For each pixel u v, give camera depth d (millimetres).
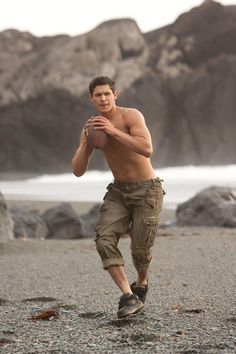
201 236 26188
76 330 10742
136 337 10086
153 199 11453
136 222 11469
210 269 17344
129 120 11297
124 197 11484
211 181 102688
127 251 21953
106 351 9266
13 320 11812
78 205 56094
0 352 9375
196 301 13039
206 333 10234
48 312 11914
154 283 15438
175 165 192000
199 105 199250
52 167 196750
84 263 19562
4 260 20812
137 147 11047
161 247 22453
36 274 17750
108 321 11312
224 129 195500
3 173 187000
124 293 11195
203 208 33938
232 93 198250
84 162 11391
